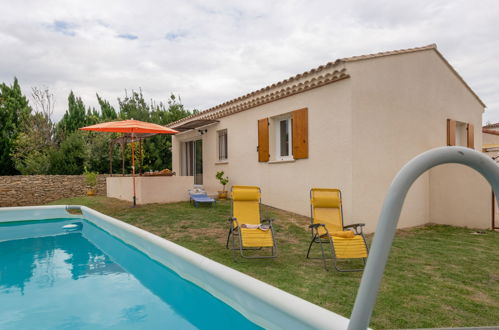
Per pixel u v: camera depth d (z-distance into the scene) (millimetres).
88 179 14703
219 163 12898
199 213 9359
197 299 4711
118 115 24953
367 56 7953
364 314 1397
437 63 10117
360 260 5371
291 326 3025
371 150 8016
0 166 19281
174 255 5398
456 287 4117
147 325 3857
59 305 4422
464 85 11297
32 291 4930
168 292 4961
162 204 11031
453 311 3404
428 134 9594
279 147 10289
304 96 9023
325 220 6285
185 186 11805
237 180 11898
